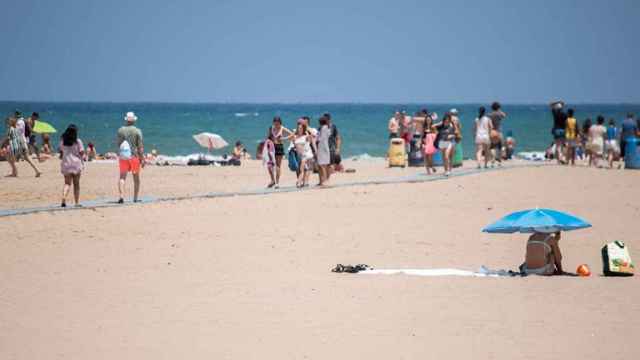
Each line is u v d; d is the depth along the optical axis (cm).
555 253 3941
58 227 5303
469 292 3538
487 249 4647
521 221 3862
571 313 3181
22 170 9675
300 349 2758
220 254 4462
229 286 3684
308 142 7694
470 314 3177
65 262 4231
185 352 2736
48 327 3034
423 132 10031
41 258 4334
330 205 6372
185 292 3569
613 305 3297
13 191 7394
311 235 5069
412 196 6919
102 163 11281
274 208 6194
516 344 2791
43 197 6981
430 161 9031
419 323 3058
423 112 10425
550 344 2788
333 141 8112
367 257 4412
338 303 3362
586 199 6775
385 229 5294
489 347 2761
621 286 3634
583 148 12575
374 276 3888
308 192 7181
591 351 2712
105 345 2816
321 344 2809
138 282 3766
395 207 6275
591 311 3209
